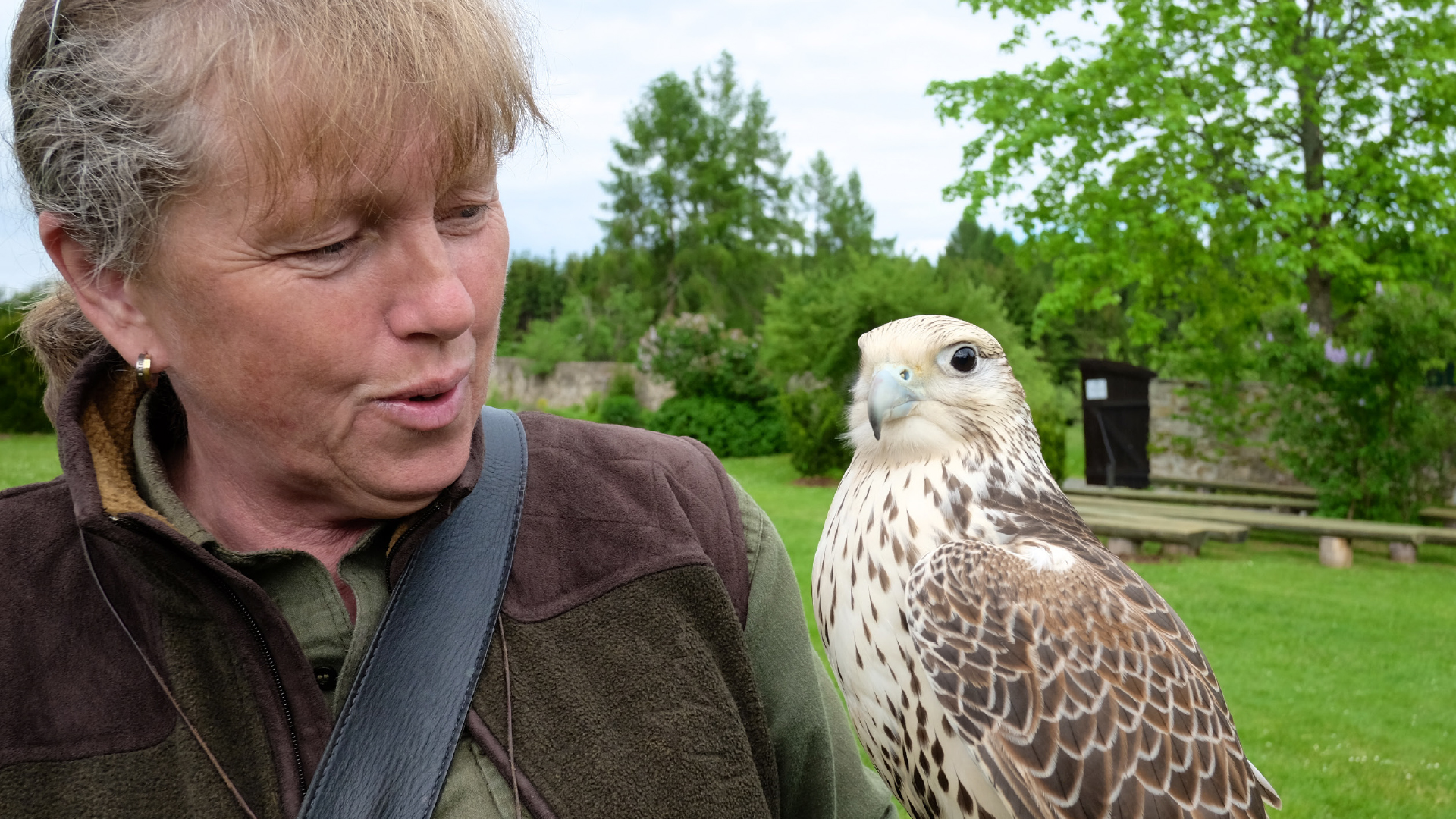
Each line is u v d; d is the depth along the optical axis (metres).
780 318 17.36
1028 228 15.51
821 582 2.27
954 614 2.03
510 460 1.31
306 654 1.15
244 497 1.20
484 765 1.14
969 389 2.31
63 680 1.08
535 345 30.78
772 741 1.41
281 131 0.91
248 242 0.96
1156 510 10.83
